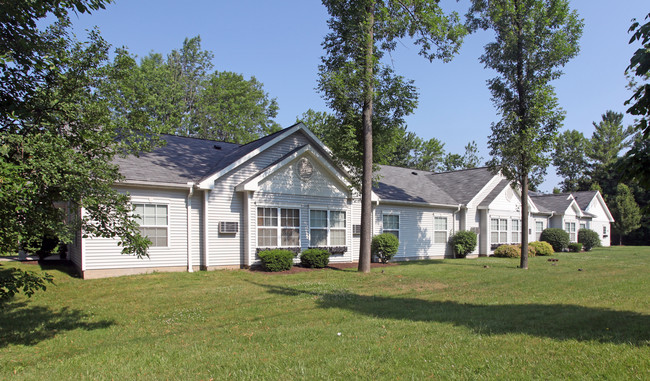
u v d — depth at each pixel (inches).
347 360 210.7
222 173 602.9
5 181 192.5
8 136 210.7
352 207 768.9
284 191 667.4
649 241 1883.6
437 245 958.4
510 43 691.4
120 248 537.0
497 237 1081.4
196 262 597.0
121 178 288.8
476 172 1149.7
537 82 691.4
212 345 247.9
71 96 248.2
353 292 446.0
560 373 188.1
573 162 2501.2
